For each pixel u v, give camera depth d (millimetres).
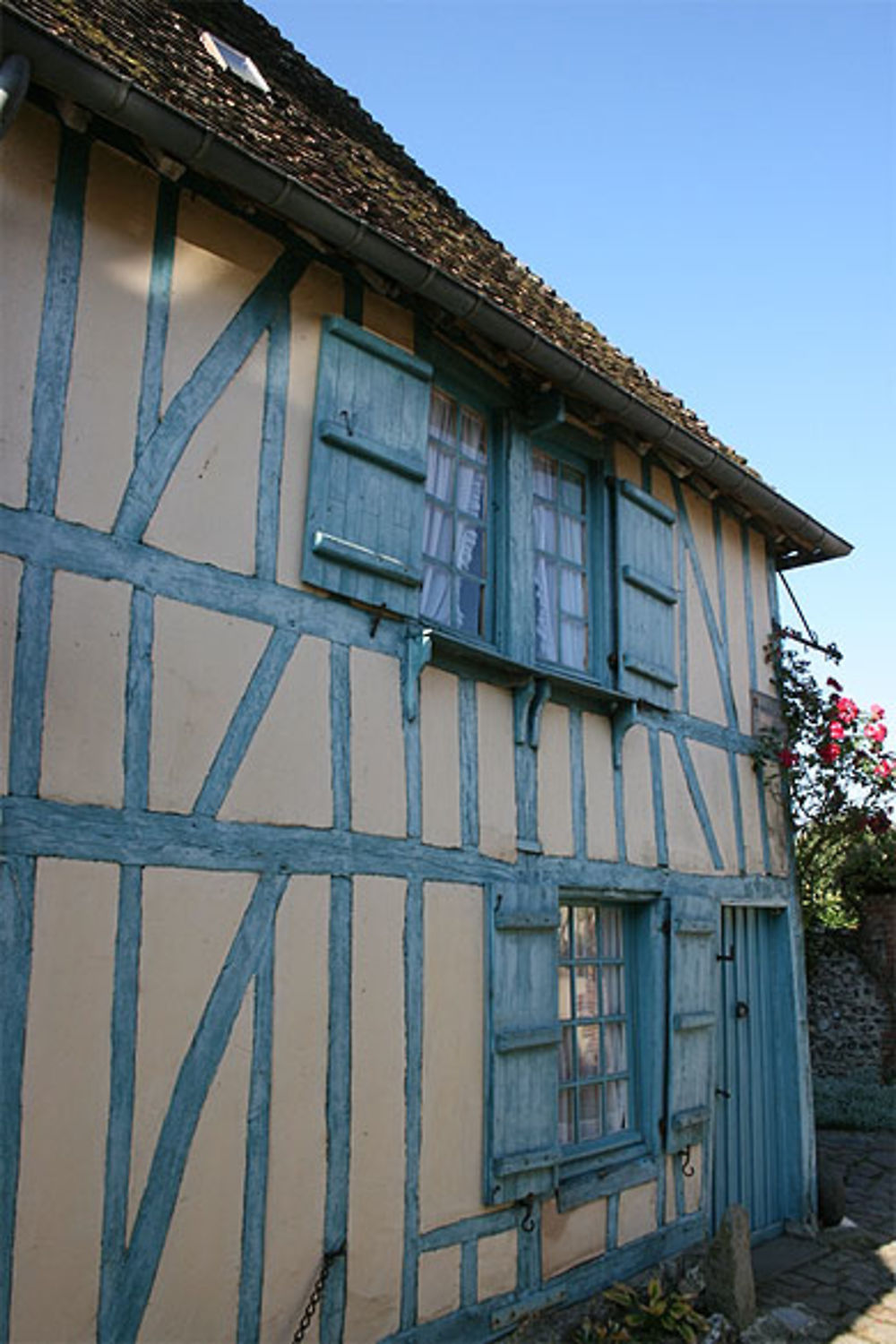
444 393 5090
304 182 4094
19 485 3240
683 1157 5543
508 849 4699
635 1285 4984
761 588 7363
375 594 4281
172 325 3764
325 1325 3641
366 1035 3932
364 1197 3824
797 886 7117
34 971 3043
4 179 3355
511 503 5230
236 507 3857
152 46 4488
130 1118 3201
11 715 3107
